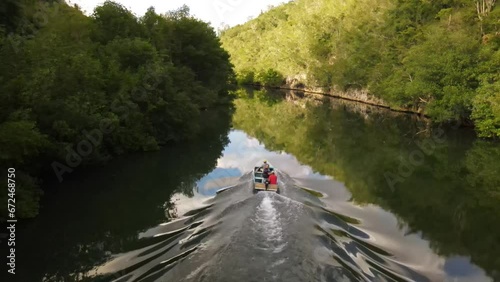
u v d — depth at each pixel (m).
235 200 22.19
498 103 42.06
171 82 38.28
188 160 33.91
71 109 25.06
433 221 21.34
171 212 21.88
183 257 15.34
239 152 37.56
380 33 79.12
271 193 22.55
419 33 65.44
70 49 29.95
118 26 41.41
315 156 36.06
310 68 107.25
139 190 25.97
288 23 143.88
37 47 26.42
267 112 69.00
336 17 106.69
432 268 16.16
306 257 14.78
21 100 22.27
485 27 54.59
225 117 62.19
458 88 48.44
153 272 14.60
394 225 20.52
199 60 58.47
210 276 13.52
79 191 25.61
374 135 47.47
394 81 62.31
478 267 16.42
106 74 31.91
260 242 15.87
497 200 24.97
